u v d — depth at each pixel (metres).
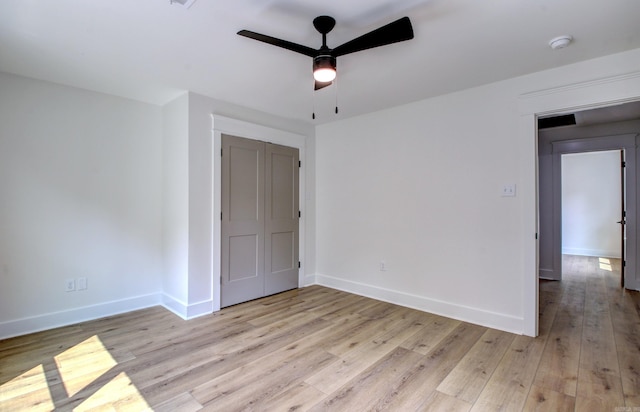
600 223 7.20
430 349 2.55
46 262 2.96
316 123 4.52
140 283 3.55
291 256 4.31
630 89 2.36
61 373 2.18
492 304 3.00
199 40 2.23
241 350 2.53
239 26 2.05
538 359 2.38
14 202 2.80
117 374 2.17
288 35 2.17
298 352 2.50
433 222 3.40
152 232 3.65
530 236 2.79
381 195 3.86
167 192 3.60
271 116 4.04
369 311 3.45
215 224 3.45
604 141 4.63
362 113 4.00
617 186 7.02
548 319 3.23
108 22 2.00
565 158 7.56
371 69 2.69
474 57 2.47
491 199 3.01
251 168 3.81
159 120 3.70
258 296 3.90
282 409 1.80
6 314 2.76
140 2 1.79
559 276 4.95
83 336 2.78
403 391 1.98
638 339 2.72
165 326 3.02
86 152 3.20
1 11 1.87
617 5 1.81
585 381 2.08
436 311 3.37
